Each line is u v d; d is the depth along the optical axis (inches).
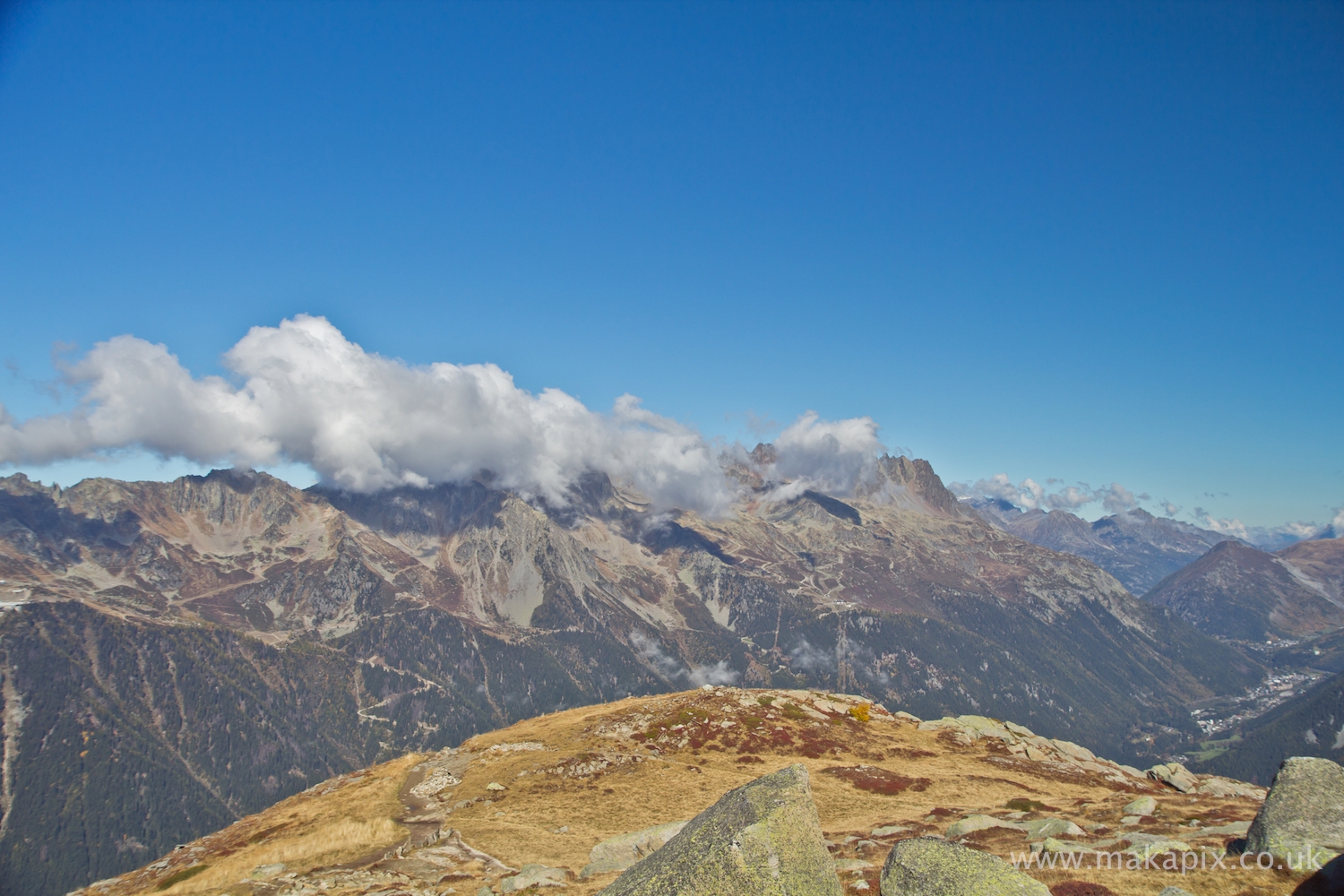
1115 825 1929.1
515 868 2048.5
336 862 2235.5
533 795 3034.0
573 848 2288.4
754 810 822.5
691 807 2807.6
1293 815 1252.5
